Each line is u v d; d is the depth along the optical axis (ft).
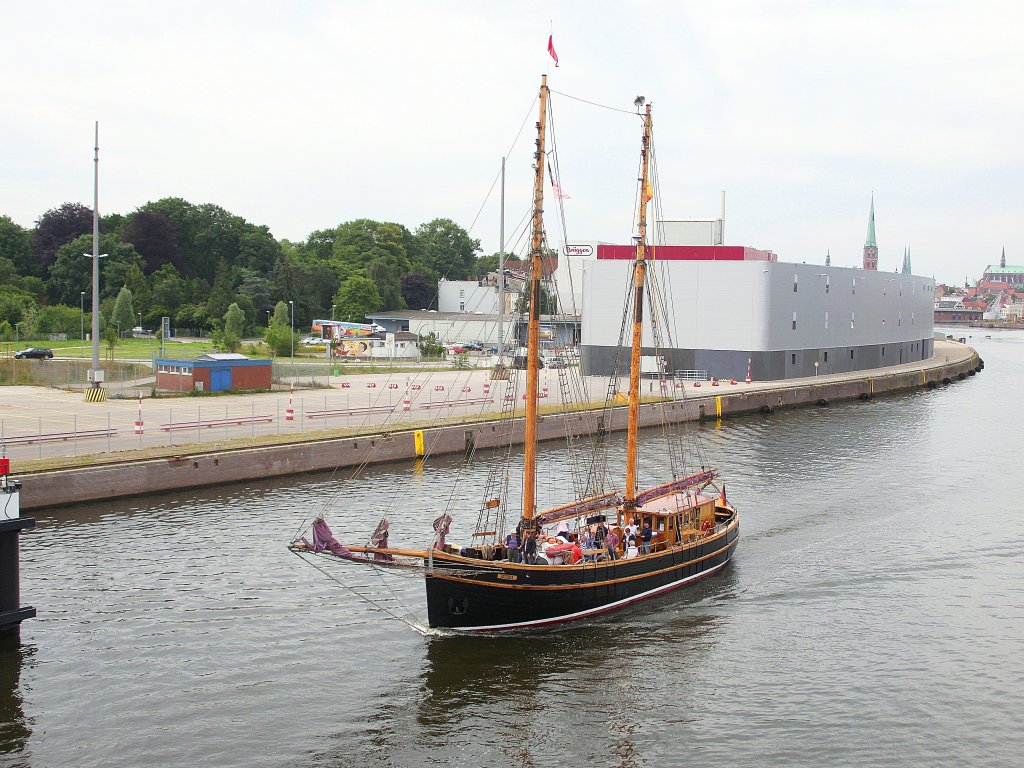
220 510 196.65
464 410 312.91
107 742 103.30
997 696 117.70
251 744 103.60
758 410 391.45
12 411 285.64
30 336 559.79
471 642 131.34
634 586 145.89
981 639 135.54
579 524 162.81
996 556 174.60
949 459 273.75
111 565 158.30
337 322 624.59
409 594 147.64
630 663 125.90
